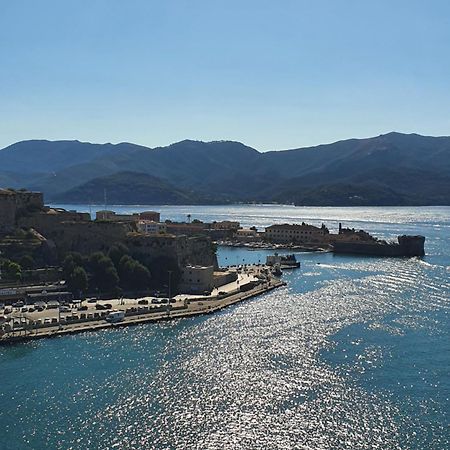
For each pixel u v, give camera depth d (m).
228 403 129.75
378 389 137.38
